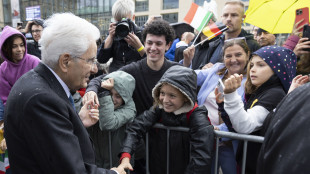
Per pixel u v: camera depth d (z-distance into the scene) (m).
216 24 2.58
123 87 1.69
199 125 1.44
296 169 0.47
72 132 0.94
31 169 0.90
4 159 2.12
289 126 0.52
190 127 1.50
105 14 23.02
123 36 2.23
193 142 1.43
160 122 1.69
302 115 0.51
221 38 2.72
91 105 1.41
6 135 0.93
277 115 0.59
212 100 1.96
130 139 1.54
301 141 0.48
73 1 23.53
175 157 1.58
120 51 2.44
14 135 0.89
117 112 1.69
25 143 0.89
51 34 0.94
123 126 1.78
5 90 2.21
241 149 1.53
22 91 0.89
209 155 1.38
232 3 2.58
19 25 4.27
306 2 2.41
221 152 1.80
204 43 2.97
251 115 1.43
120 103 1.75
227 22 2.59
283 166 0.50
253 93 1.65
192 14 2.50
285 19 2.48
